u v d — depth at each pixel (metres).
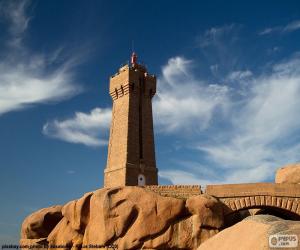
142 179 69.94
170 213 48.22
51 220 63.72
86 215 54.88
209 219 47.53
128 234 48.91
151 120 76.19
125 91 74.44
